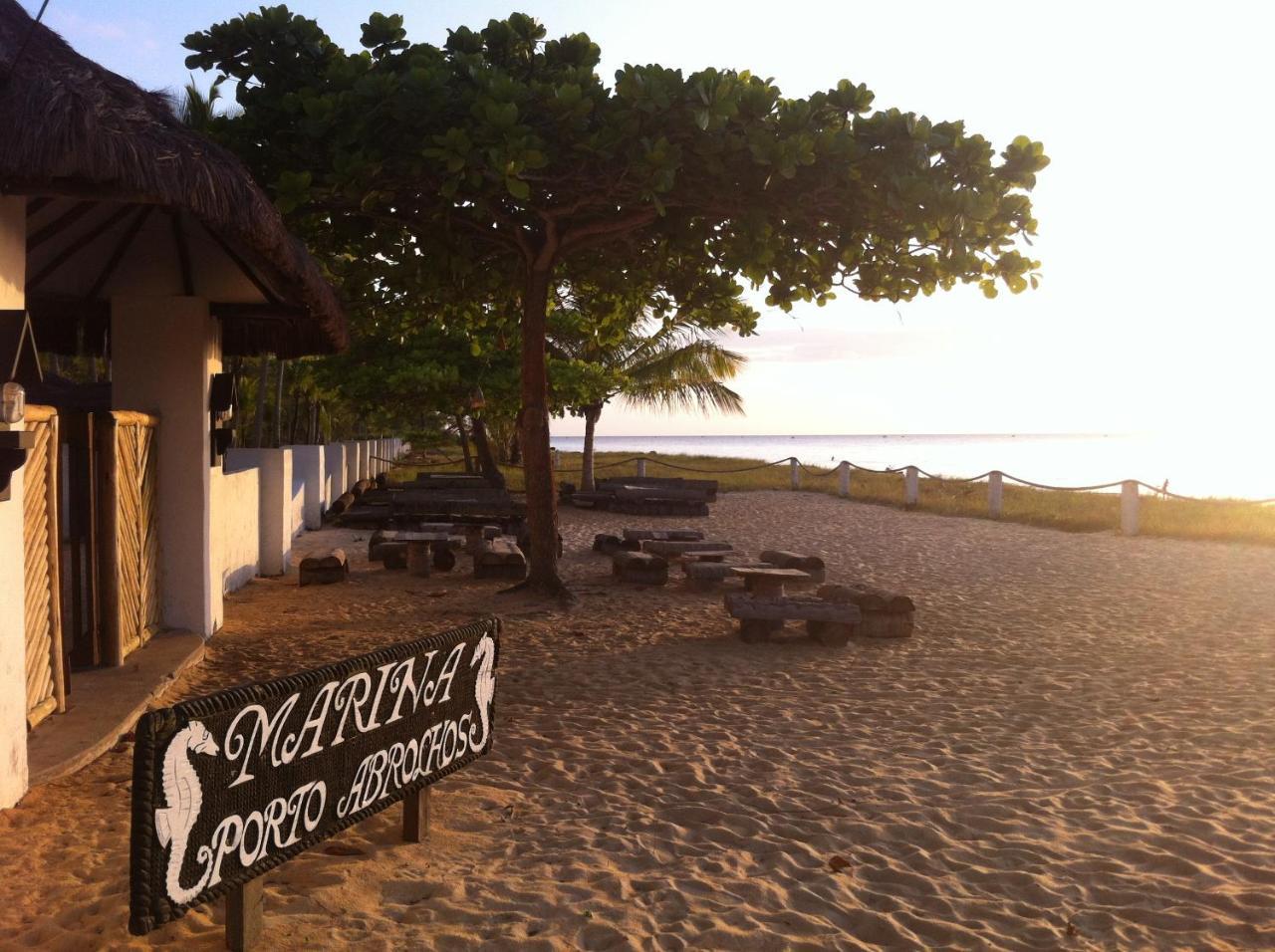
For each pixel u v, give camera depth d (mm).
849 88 8805
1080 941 3615
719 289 11766
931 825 4711
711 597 11312
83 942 3357
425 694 4055
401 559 13398
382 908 3709
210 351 8859
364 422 37250
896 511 21859
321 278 7645
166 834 2801
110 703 6121
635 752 5812
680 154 8367
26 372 4609
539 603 10680
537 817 4742
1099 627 9688
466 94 8602
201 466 8469
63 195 4738
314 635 9180
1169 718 6523
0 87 4438
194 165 4879
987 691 7281
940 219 8570
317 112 8375
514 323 13977
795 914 3793
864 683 7531
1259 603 10781
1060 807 4953
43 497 5691
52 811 4590
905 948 3564
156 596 8328
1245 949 3559
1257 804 4957
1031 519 18938
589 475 23375
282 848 3287
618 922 3666
